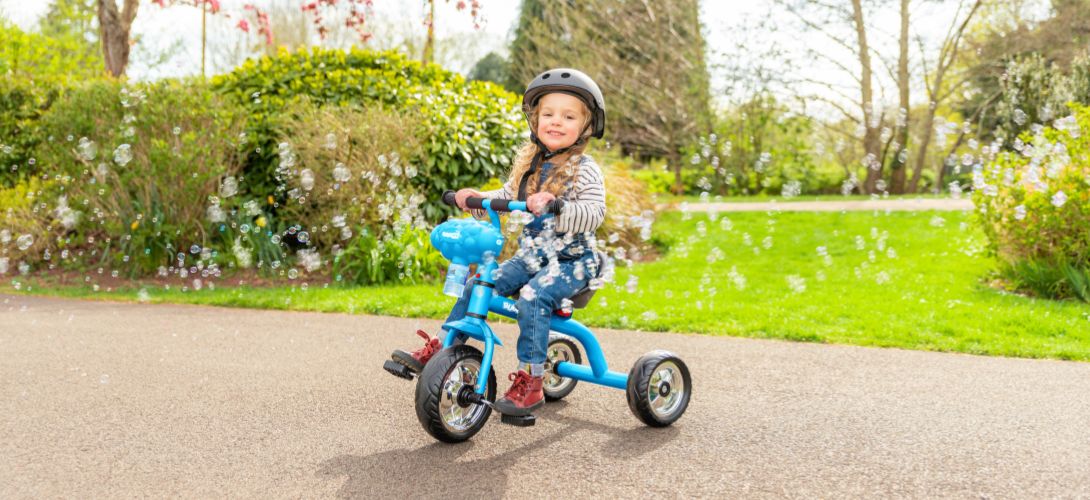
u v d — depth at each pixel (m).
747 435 2.66
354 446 2.55
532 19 20.69
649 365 2.69
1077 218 5.78
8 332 4.70
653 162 20.25
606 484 2.21
